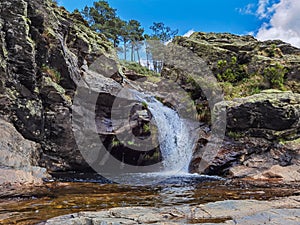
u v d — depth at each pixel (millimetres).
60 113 8352
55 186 5883
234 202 4035
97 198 4809
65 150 8336
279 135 8727
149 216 3377
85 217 3344
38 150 7754
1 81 7223
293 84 11797
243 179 7438
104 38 16016
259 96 9672
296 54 13688
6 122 7148
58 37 9273
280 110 8750
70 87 9141
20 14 8102
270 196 5070
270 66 12383
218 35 16547
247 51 13922
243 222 3100
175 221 3186
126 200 4668
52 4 12438
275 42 14383
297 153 8242
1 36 7391
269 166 8047
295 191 5602
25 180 5945
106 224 3068
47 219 3412
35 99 7949
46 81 8312
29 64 7910
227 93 11914
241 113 9164
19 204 4254
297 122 8867
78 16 15023
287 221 3102
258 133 8945
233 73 13273
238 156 8562
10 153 6449
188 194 5301
